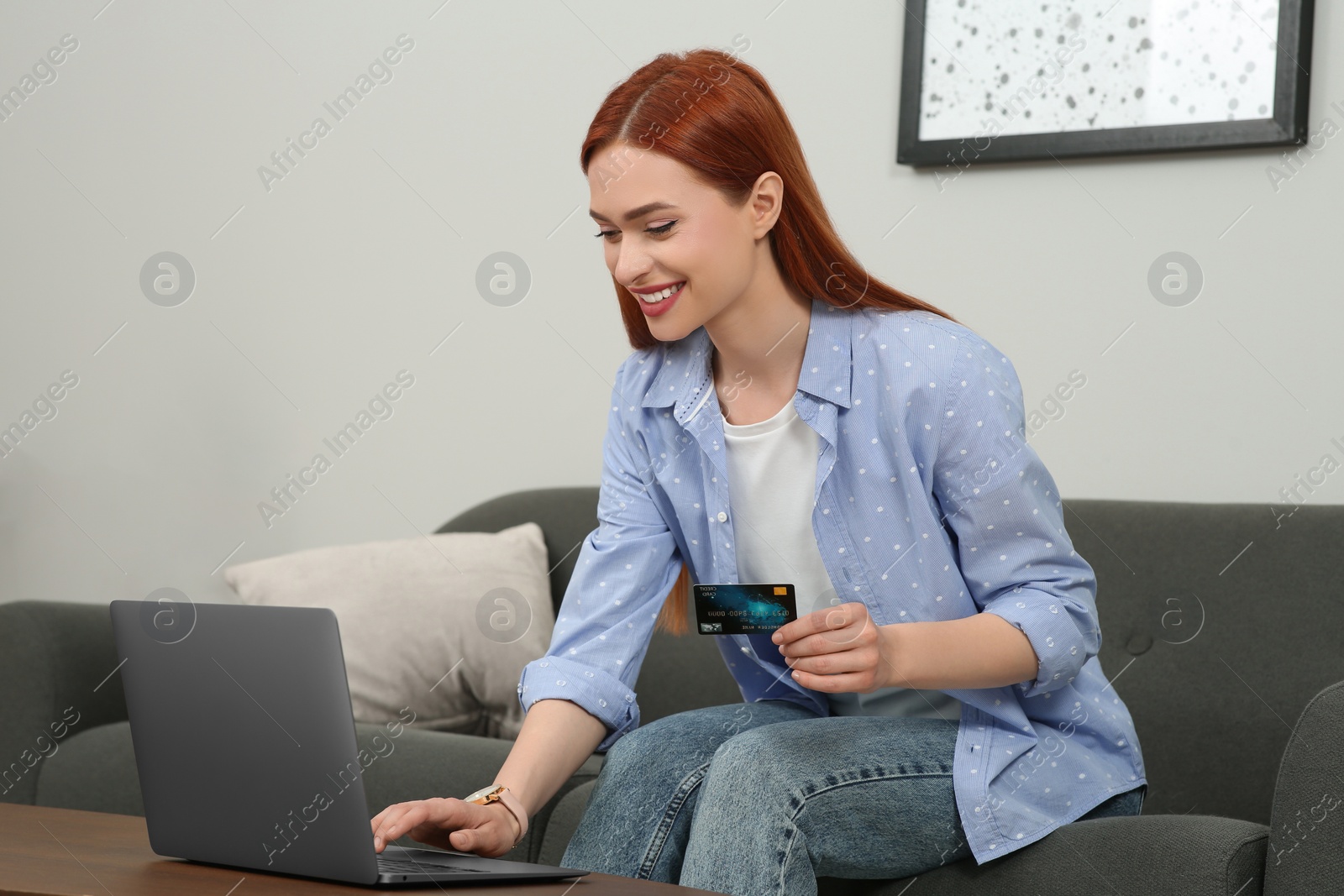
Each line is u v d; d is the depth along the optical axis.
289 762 0.89
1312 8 1.78
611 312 2.36
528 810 1.13
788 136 1.22
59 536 2.92
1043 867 1.08
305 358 2.69
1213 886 0.98
